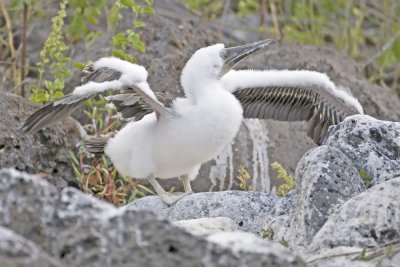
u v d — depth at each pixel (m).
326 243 10.16
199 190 15.80
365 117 12.15
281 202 11.62
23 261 7.81
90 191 14.91
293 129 16.83
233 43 18.27
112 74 12.29
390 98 19.00
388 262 9.72
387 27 22.94
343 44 22.22
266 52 18.06
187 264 8.48
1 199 8.62
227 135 12.57
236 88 13.11
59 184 15.02
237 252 8.45
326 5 22.56
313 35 21.80
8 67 18.22
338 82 18.25
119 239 8.50
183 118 12.41
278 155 16.39
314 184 10.84
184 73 12.83
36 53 19.12
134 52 17.25
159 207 12.45
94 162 15.23
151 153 12.66
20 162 14.51
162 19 18.06
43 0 20.09
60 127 15.25
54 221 8.60
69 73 15.86
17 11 19.25
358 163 11.83
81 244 8.52
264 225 11.47
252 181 16.09
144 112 12.97
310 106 13.78
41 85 17.50
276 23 21.47
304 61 18.11
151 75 16.77
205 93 12.60
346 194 10.86
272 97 13.68
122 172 13.15
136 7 15.90
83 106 16.55
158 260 8.48
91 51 17.72
